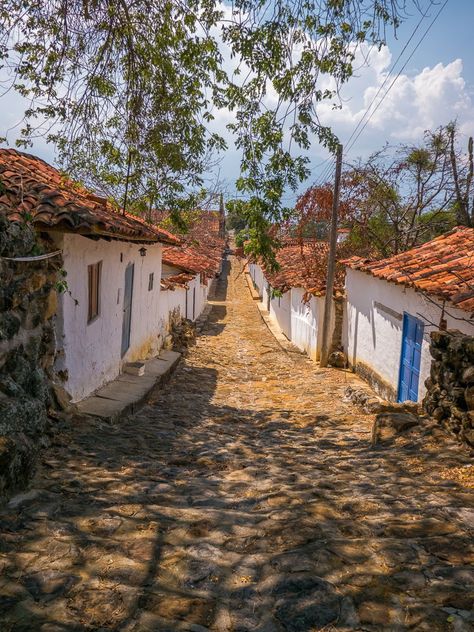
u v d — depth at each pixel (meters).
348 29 6.20
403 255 10.48
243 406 9.79
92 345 7.91
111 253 8.58
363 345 12.12
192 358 14.64
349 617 2.68
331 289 13.38
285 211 7.65
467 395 5.44
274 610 2.77
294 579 3.02
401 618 2.65
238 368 14.17
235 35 6.49
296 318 18.53
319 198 15.55
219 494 4.62
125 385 8.97
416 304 8.80
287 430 7.77
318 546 3.39
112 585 2.97
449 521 3.73
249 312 27.78
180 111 7.94
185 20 6.95
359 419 8.44
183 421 8.01
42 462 4.89
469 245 9.43
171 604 2.81
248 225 7.81
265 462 5.91
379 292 10.87
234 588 2.99
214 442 6.84
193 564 3.23
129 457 5.56
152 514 4.00
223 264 48.78
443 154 15.12
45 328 6.16
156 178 8.95
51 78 7.28
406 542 3.41
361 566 3.14
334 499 4.34
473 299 6.53
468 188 15.20
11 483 4.02
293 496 4.47
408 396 9.16
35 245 5.38
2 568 3.04
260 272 33.06
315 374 12.88
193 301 22.52
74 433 6.02
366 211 15.67
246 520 3.95
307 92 6.85
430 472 4.93
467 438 5.34
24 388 5.31
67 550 3.31
